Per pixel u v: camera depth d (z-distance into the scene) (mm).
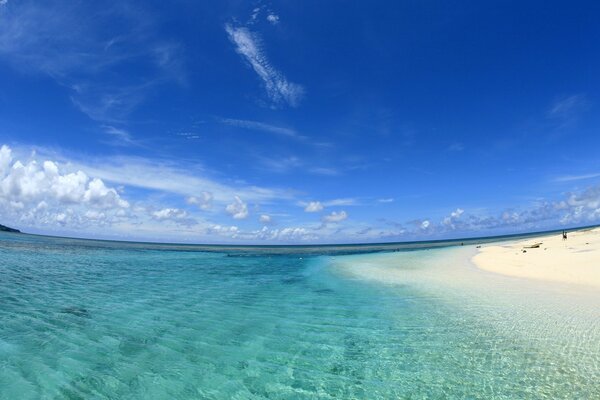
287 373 7703
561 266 20547
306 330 10781
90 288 17750
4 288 16578
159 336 10188
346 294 16750
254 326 11266
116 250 55250
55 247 51156
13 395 6570
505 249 41781
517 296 14055
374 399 6516
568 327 9789
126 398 6586
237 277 24328
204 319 12102
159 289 18234
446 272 23766
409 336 9945
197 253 58250
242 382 7281
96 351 8898
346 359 8430
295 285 20188
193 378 7449
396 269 27203
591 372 7129
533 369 7391
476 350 8609
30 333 10125
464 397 6445
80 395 6648
